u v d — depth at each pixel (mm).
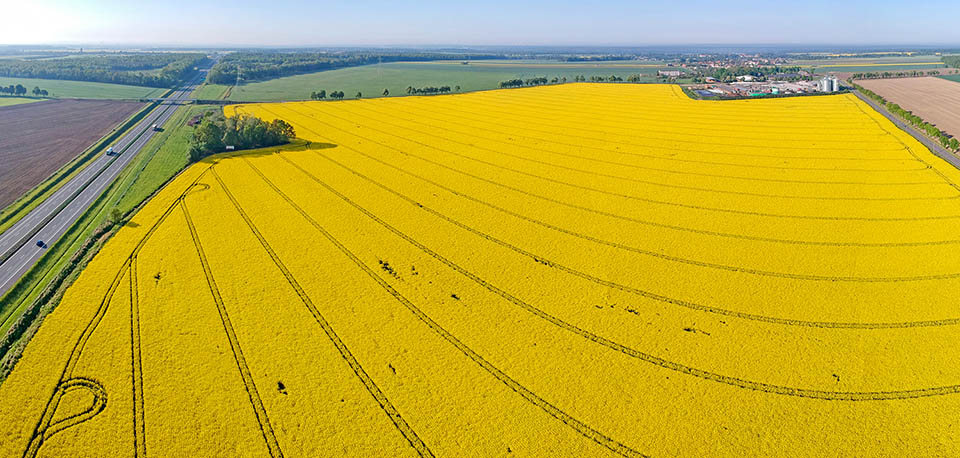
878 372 36156
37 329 41750
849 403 33562
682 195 70938
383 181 77562
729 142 99125
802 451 30250
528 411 33531
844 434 31297
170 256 53812
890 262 51406
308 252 54844
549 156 91188
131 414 33375
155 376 36531
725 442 31000
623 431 31953
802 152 90812
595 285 48188
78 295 46469
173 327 41906
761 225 60750
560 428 32250
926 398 33781
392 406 34000
